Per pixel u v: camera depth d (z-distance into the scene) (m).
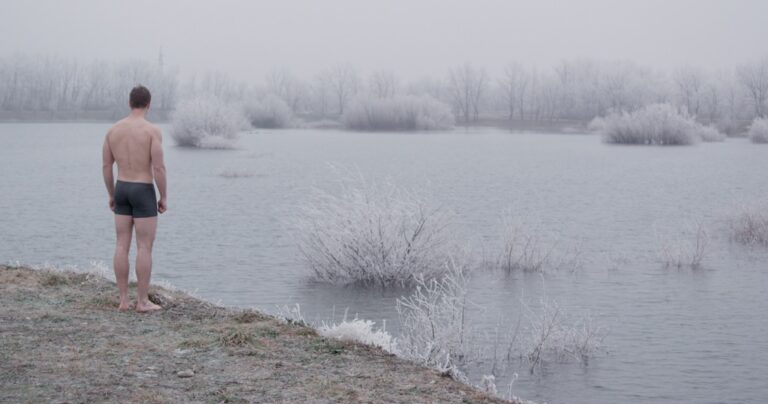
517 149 72.38
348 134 107.31
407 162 53.84
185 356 6.64
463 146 77.06
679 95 141.00
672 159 58.97
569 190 36.41
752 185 39.28
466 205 30.44
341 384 6.05
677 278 17.23
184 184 37.59
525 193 34.97
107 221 25.34
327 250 16.81
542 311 14.05
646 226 25.34
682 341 12.21
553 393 9.79
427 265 16.98
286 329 7.57
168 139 83.19
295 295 15.36
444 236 17.52
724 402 9.52
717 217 26.72
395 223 16.91
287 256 19.53
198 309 8.47
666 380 10.33
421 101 129.00
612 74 147.00
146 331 7.40
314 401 5.61
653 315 13.88
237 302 14.67
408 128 127.00
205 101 72.38
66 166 47.34
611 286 16.33
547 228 24.78
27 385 5.73
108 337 7.14
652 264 18.91
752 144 85.06
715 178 43.19
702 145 82.94
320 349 7.02
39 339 6.98
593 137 103.56
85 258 19.02
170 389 5.76
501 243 20.73
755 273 17.75
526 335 12.42
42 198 31.50
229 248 20.64
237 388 5.84
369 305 14.55
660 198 33.41
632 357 11.34
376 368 6.56
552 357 11.31
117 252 8.17
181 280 16.69
